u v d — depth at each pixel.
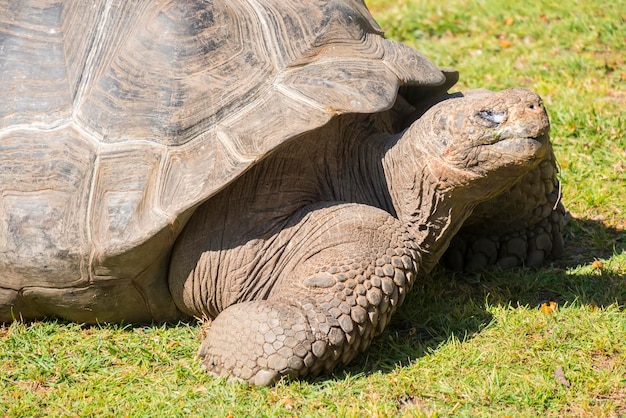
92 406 8.31
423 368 8.75
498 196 10.49
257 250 9.08
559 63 16.38
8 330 9.71
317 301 8.56
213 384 8.50
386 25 18.98
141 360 9.05
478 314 9.75
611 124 13.88
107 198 8.76
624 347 8.96
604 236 11.49
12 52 9.38
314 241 8.98
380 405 8.12
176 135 8.84
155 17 9.30
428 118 9.41
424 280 10.45
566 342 9.11
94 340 9.45
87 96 9.11
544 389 8.33
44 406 8.43
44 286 9.12
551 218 11.02
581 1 18.61
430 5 19.61
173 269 9.26
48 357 9.14
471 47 17.53
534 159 8.83
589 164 13.04
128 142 8.86
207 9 9.30
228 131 8.80
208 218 9.10
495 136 8.83
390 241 9.04
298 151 9.23
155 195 8.68
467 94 10.59
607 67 16.16
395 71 9.73
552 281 10.50
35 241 8.88
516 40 17.77
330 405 8.19
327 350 8.41
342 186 9.59
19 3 9.63
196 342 9.32
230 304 9.26
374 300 8.63
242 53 9.22
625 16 17.78
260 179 9.10
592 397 8.30
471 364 8.80
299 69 9.25
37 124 9.08
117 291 9.23
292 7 9.73
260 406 8.16
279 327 8.37
